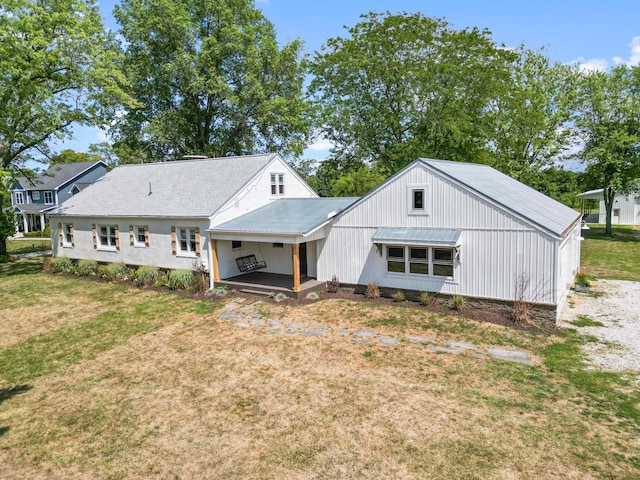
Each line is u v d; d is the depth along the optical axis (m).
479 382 10.11
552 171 36.44
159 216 21.22
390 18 31.47
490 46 32.09
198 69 35.00
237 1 35.91
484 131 33.22
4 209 33.72
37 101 24.89
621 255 28.58
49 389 10.78
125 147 36.56
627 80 34.62
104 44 28.75
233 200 20.44
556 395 9.46
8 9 22.62
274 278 20.27
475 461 7.25
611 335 13.06
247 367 11.44
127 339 14.10
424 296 15.98
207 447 7.96
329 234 18.62
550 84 35.44
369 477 6.95
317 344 12.82
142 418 9.12
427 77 30.44
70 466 7.62
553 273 13.51
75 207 26.31
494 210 14.48
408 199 16.41
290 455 7.59
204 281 19.44
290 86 38.12
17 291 21.33
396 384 10.11
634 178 34.38
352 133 33.78
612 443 7.67
